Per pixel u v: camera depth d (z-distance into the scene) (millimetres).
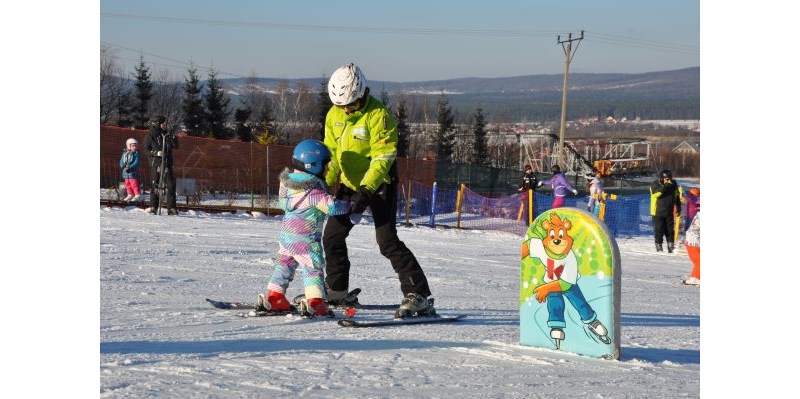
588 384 4117
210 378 3824
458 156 80500
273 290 6340
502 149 86250
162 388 3588
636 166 75062
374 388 3803
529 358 4785
